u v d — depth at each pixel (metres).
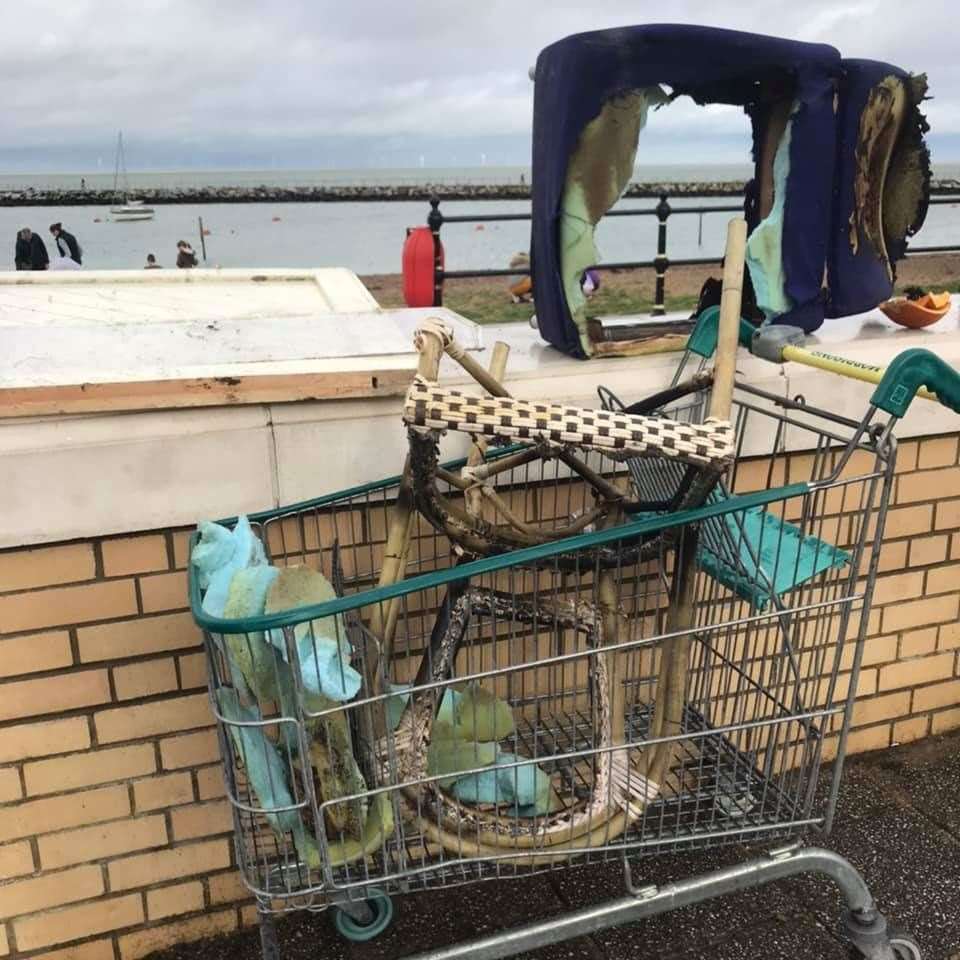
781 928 2.31
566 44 2.17
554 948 2.26
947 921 2.32
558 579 2.31
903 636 2.85
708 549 1.99
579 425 1.48
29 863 2.11
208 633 1.63
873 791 2.79
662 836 1.84
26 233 13.16
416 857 1.80
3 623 1.95
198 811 2.21
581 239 2.32
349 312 2.69
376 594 1.49
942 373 1.66
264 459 2.03
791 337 2.18
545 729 2.16
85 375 1.93
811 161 2.39
